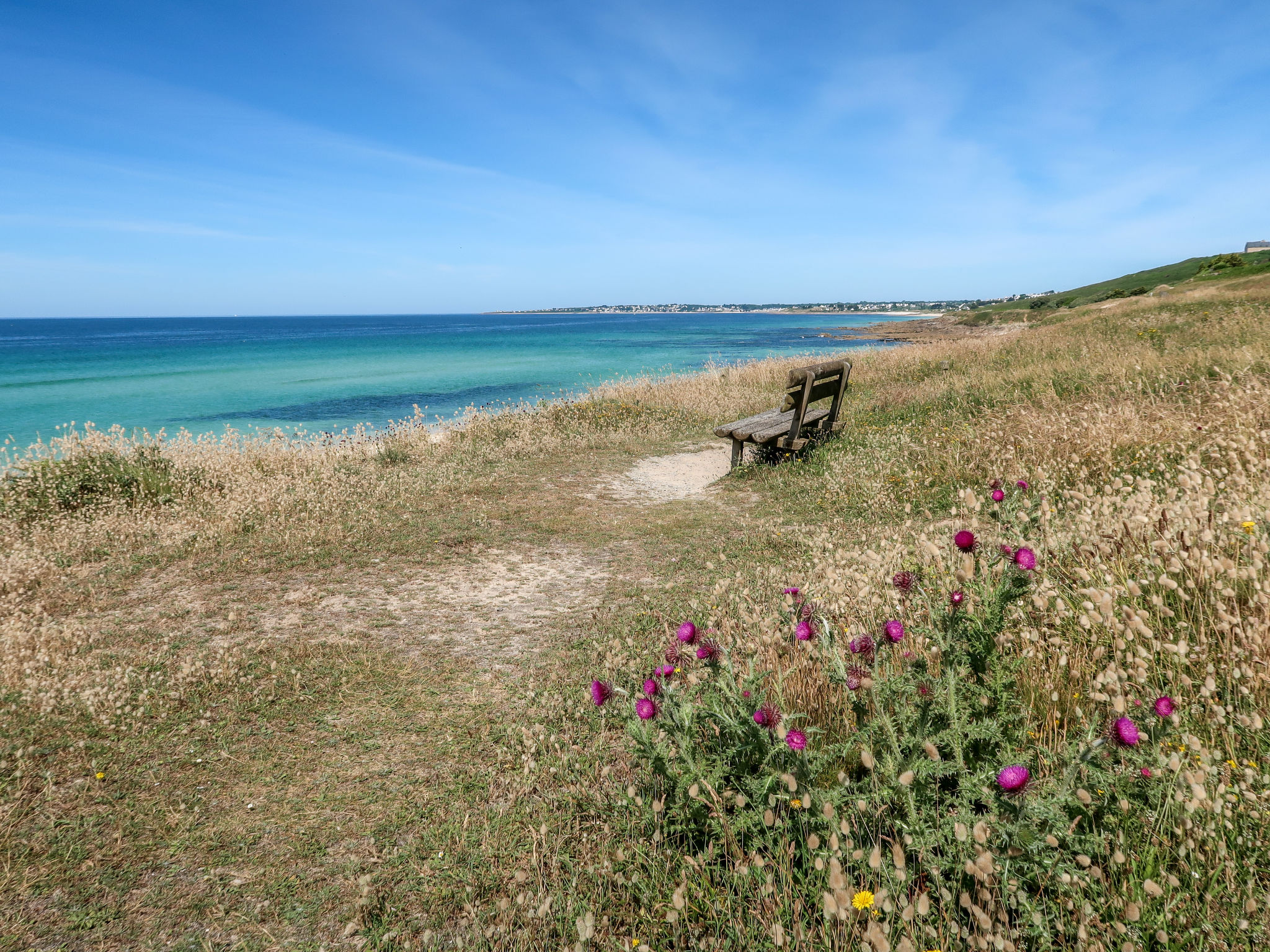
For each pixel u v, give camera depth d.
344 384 32.53
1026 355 13.78
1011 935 1.51
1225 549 2.92
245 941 2.07
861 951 1.47
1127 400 7.24
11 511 6.86
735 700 2.17
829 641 2.42
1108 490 3.68
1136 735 1.60
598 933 1.97
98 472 7.61
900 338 73.75
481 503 7.41
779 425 8.74
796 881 1.88
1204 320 14.57
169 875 2.34
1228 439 4.85
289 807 2.68
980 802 1.88
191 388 31.33
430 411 23.62
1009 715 2.06
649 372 35.16
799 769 1.90
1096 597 2.08
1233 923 1.50
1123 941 1.48
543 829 2.22
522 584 5.14
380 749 3.06
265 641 4.18
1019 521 2.86
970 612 2.16
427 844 2.45
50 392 30.00
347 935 2.07
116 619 4.59
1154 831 1.72
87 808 2.67
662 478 8.58
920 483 6.67
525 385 31.42
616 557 5.69
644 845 2.25
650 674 3.45
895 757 1.90
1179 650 2.06
